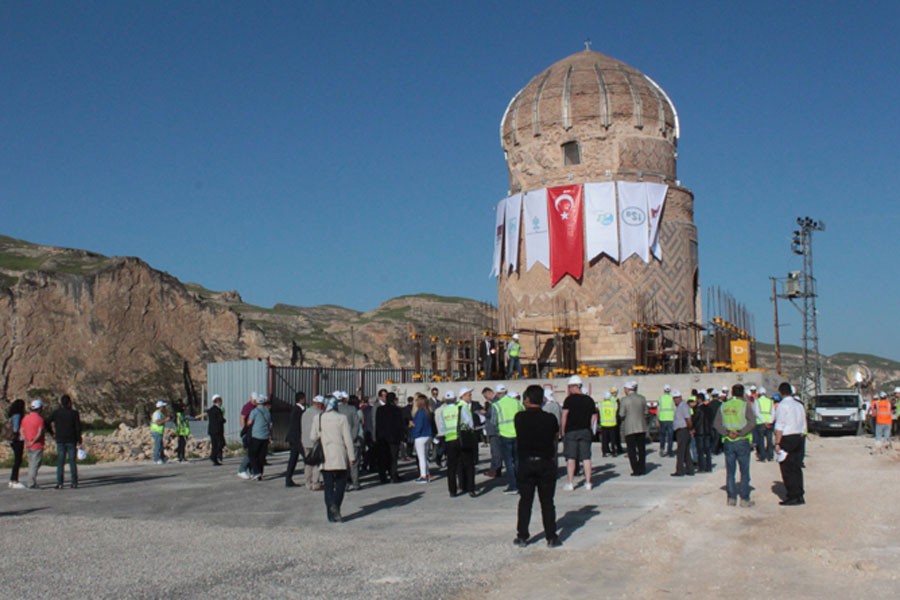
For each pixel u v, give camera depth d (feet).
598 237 129.80
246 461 74.64
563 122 134.00
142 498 62.03
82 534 45.19
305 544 41.16
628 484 64.23
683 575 34.19
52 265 246.68
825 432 140.05
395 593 31.17
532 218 133.69
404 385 130.21
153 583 33.19
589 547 39.60
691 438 73.72
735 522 47.03
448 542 41.42
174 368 230.27
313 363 268.82
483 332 143.84
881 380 531.09
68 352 218.18
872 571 34.50
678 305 133.49
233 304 362.53
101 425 209.67
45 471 88.17
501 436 61.57
